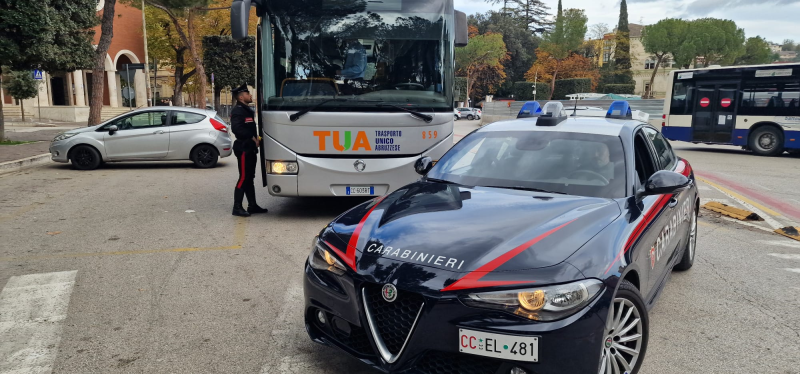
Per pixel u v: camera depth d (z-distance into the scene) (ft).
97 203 28.37
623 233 10.19
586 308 8.48
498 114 157.69
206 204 28.32
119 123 42.09
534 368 8.36
